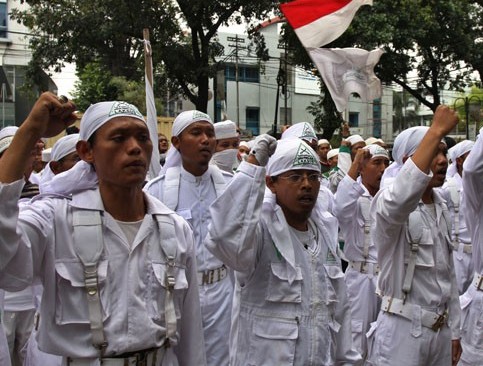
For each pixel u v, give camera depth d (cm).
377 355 436
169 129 1638
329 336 351
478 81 2719
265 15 2238
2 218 237
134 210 275
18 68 3647
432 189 443
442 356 432
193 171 558
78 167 276
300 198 346
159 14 2106
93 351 254
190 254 285
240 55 3928
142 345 257
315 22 845
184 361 288
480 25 2480
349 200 621
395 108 4828
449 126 386
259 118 4316
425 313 420
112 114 265
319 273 354
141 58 2103
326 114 2444
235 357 353
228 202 322
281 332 337
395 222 402
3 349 363
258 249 343
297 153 346
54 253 260
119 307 258
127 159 262
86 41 2153
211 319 507
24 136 241
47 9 2128
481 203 474
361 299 641
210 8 2180
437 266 428
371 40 2028
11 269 250
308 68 2373
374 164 646
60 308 257
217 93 3288
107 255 261
